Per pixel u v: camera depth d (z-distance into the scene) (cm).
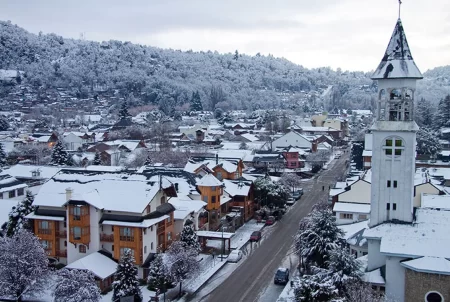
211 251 7531
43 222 6919
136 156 15012
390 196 5369
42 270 5712
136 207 6525
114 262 6438
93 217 6600
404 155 5294
